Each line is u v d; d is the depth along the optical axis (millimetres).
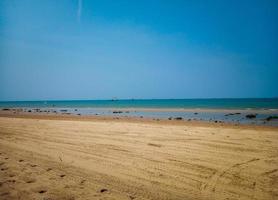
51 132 11914
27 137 10492
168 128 13195
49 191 4613
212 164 6332
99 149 8086
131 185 4930
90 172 5715
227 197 4418
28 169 5945
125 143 9062
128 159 6828
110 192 4586
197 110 36844
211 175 5527
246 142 9094
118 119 21484
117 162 6531
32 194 4480
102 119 21469
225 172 5723
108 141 9477
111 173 5645
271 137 10102
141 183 5043
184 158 6906
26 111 39094
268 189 4758
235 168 6004
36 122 16828
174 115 27266
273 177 5395
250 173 5648
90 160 6746
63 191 4613
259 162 6484
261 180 5223
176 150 7871
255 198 4379
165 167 6094
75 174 5574
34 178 5305
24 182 5074
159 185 4945
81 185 4914
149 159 6824
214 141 9320
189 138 10008
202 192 4625
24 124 15508
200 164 6336
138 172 5719
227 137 10164
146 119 21281
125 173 5645
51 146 8609
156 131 12023
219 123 17156
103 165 6270
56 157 7074
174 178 5340
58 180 5188
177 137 10258
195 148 8148
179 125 15133
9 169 5941
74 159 6848
